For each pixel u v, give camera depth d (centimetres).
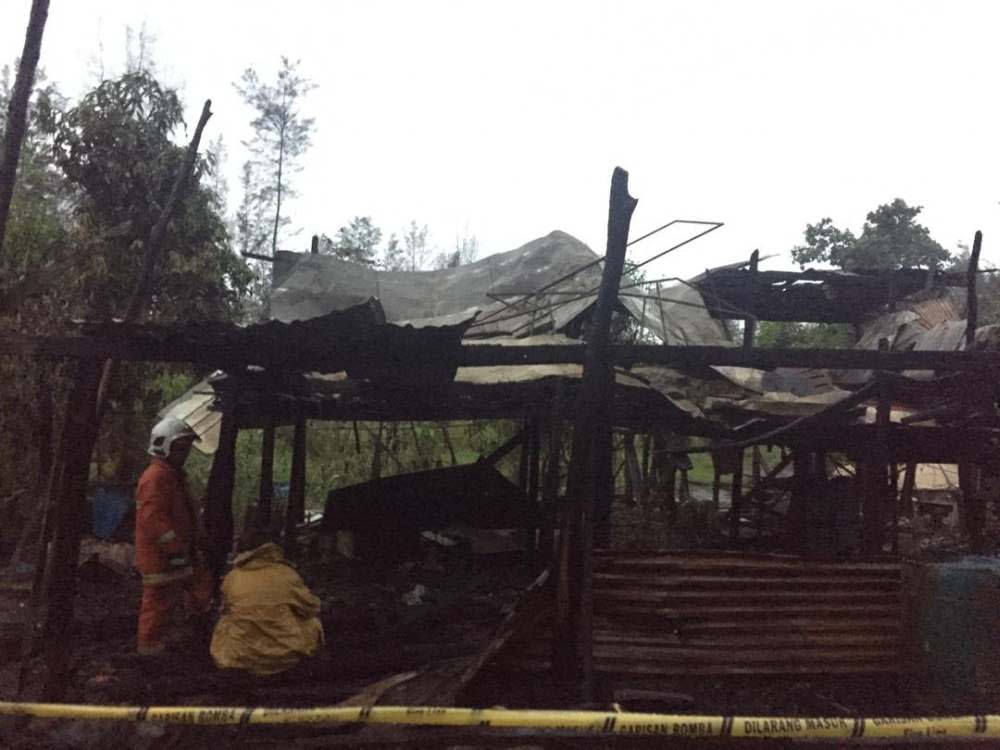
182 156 1239
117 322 513
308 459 1656
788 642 567
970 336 945
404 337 529
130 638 678
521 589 900
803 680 566
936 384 706
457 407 891
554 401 829
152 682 551
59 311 1044
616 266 527
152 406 1297
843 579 578
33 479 990
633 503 1609
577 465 543
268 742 478
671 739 455
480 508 1072
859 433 838
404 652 614
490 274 1198
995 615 516
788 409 953
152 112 1244
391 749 461
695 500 1527
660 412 881
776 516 1326
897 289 1191
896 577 584
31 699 541
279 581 590
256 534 877
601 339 535
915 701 540
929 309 1143
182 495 625
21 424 1013
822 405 948
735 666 560
